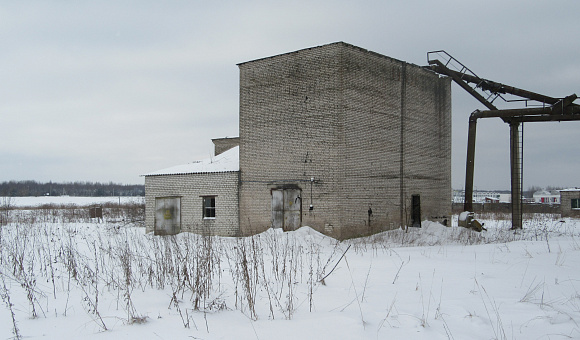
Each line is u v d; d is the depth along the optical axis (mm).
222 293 8102
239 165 23078
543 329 6016
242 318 6820
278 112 21453
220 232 23391
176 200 25156
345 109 19625
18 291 9203
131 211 42406
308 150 20375
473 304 7207
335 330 6059
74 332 6316
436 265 11078
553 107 23172
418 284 8844
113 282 9422
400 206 22250
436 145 24812
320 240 18281
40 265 11805
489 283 8734
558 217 39656
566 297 7520
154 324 6543
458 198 79875
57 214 40219
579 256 11711
